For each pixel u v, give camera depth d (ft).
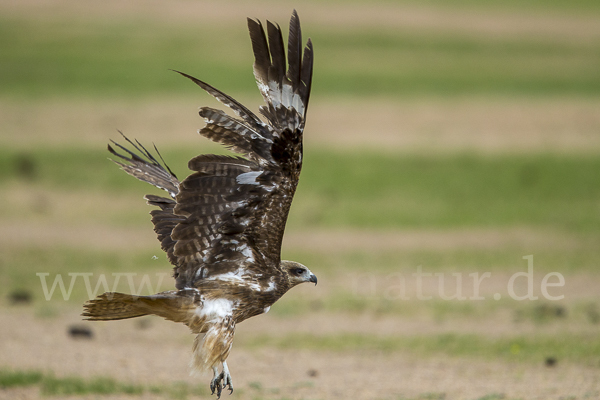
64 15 155.94
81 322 42.55
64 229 62.90
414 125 97.60
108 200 71.67
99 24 151.12
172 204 27.07
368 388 32.60
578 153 85.76
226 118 22.77
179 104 104.22
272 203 24.27
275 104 23.03
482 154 85.56
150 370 35.14
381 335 40.73
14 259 54.49
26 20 150.71
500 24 166.81
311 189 75.15
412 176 78.54
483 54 141.38
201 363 24.99
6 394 31.55
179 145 87.20
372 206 70.33
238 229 24.57
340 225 65.10
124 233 62.28
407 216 67.15
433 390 32.19
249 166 23.38
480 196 73.05
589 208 69.51
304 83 22.99
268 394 31.86
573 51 145.07
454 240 61.00
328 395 31.68
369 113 102.53
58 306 45.29
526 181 77.25
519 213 67.77
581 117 100.42
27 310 44.29
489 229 63.93
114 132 91.97
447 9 179.22
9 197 71.15
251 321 43.73
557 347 37.55
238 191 23.67
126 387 32.19
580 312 44.01
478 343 38.75
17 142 86.84
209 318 25.11
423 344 38.91
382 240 61.11
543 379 33.22
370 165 81.35
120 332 41.32
